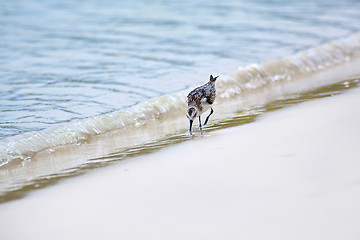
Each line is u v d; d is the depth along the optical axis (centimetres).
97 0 4969
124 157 1420
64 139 1708
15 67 2669
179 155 1329
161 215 912
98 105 2034
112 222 916
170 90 2248
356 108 1594
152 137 1683
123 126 1894
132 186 1104
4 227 956
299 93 2125
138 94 2188
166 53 2936
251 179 1020
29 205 1071
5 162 1512
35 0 4941
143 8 4522
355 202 830
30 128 1748
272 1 4862
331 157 1076
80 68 2633
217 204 918
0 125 1769
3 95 2155
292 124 1484
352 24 3794
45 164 1462
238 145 1329
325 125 1395
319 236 747
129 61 2764
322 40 3269
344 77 2417
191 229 837
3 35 3522
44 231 919
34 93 2191
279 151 1191
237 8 4494
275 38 3322
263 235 777
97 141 1717
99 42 3275
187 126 1827
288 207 854
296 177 988
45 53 2994
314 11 4344
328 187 909
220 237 793
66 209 1020
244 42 3209
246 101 2138
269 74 2611
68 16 4212
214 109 2061
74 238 873
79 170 1334
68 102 2066
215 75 2480
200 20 3956
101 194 1083
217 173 1095
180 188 1036
